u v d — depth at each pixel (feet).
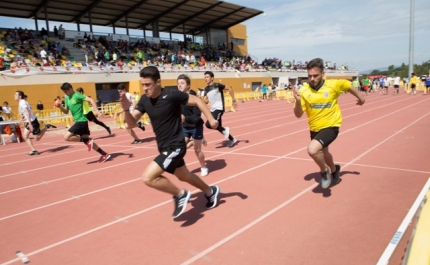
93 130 46.88
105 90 84.99
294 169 18.90
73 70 73.61
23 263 10.20
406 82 102.73
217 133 36.01
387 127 32.60
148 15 111.14
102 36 96.99
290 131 34.24
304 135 31.04
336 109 13.47
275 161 21.07
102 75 79.30
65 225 12.93
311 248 10.03
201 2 104.68
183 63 106.52
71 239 11.65
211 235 11.24
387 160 19.72
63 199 16.19
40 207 15.24
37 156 29.09
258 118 50.26
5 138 45.62
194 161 22.44
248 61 139.33
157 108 11.27
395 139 26.08
